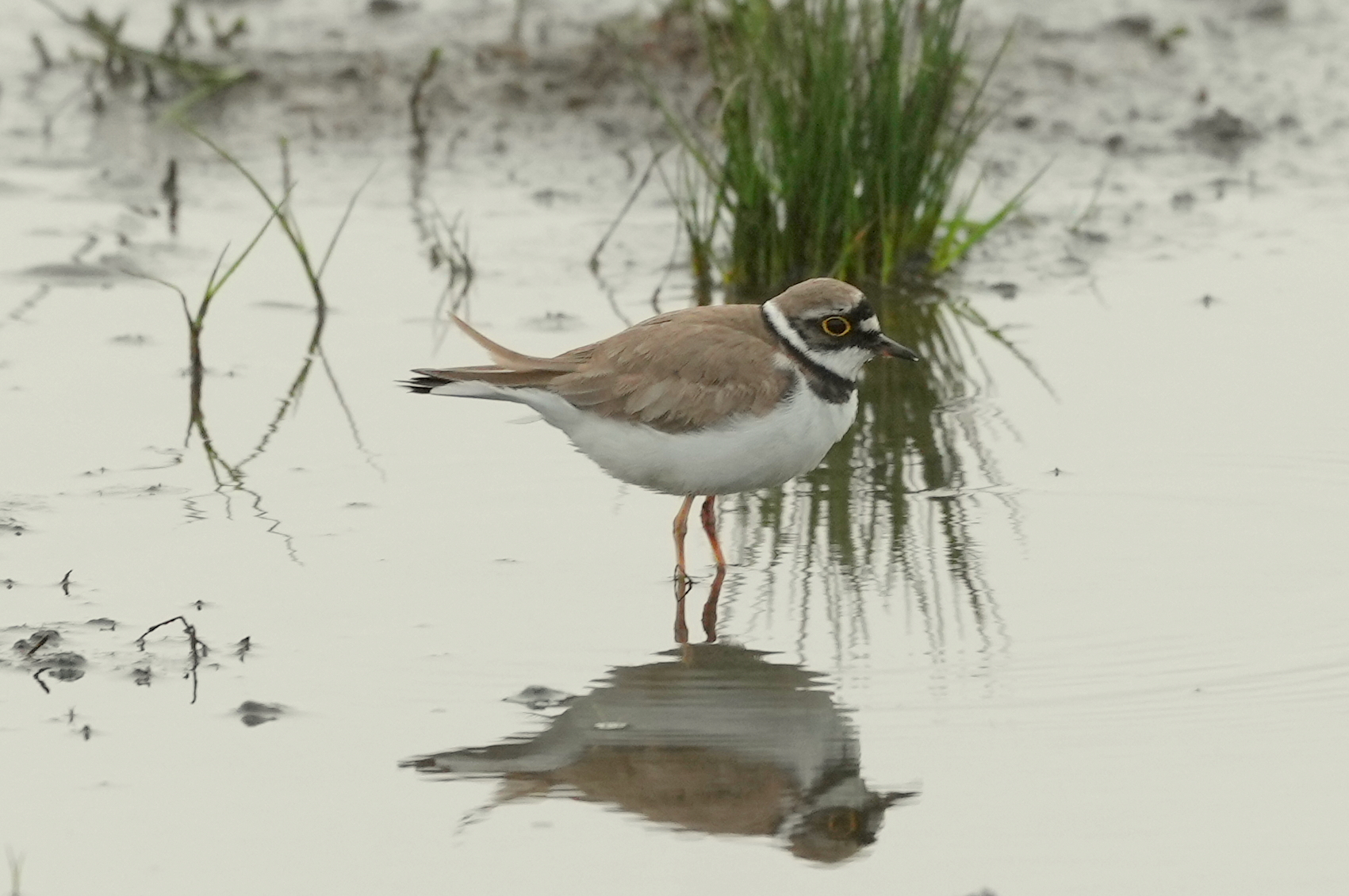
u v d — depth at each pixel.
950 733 8.35
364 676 9.02
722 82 16.31
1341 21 22.33
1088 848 7.36
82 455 12.10
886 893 7.10
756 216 15.48
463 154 18.62
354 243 16.47
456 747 8.32
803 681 8.92
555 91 19.75
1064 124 19.25
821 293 10.45
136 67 20.09
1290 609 9.61
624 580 10.27
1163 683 8.79
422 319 14.75
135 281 15.55
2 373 13.58
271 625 9.60
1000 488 11.52
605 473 11.94
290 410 13.00
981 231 15.74
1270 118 19.39
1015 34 21.16
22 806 7.78
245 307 15.08
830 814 7.70
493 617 9.75
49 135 18.95
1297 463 11.68
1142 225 16.75
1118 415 12.64
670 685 8.94
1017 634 9.41
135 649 9.29
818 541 10.80
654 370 10.33
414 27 21.52
